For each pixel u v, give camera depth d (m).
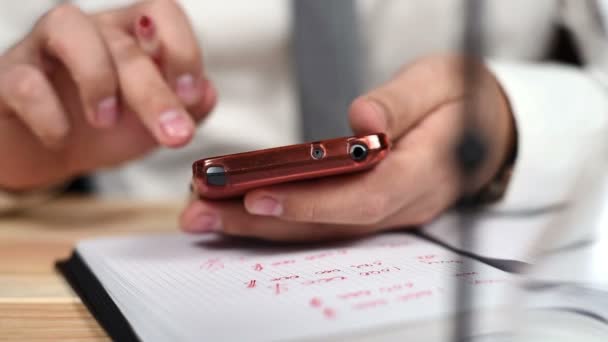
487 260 0.32
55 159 0.48
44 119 0.42
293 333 0.26
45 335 0.31
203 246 0.38
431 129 0.37
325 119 0.53
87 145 0.47
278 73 0.70
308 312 0.28
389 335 0.27
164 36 0.41
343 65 0.54
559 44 0.66
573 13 0.60
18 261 0.40
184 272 0.33
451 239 0.35
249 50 0.68
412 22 0.67
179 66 0.42
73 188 0.70
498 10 0.63
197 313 0.28
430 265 0.32
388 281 0.30
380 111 0.35
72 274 0.36
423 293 0.29
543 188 0.41
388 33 0.68
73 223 0.49
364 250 0.35
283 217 0.34
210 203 0.37
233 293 0.30
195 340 0.27
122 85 0.40
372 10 0.67
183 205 0.55
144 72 0.40
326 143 0.32
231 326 0.27
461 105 0.25
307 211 0.34
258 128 0.70
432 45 0.68
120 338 0.29
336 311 0.28
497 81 0.43
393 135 0.36
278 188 0.34
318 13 0.54
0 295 0.34
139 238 0.40
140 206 0.55
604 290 0.29
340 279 0.31
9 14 0.67
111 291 0.32
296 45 0.55
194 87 0.42
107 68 0.40
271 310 0.28
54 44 0.41
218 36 0.67
